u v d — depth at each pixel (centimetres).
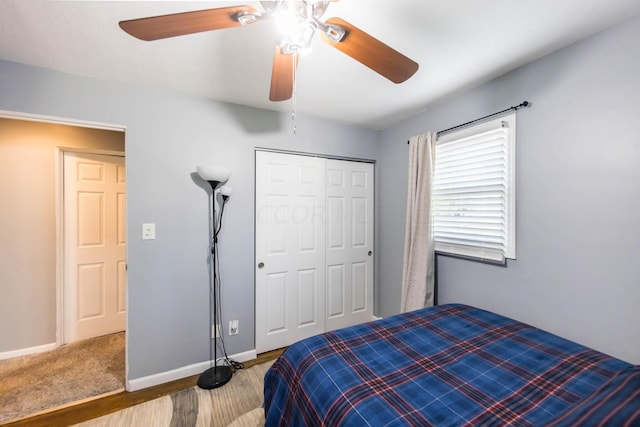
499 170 188
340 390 102
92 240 274
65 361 231
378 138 307
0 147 233
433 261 235
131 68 175
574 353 123
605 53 139
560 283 158
